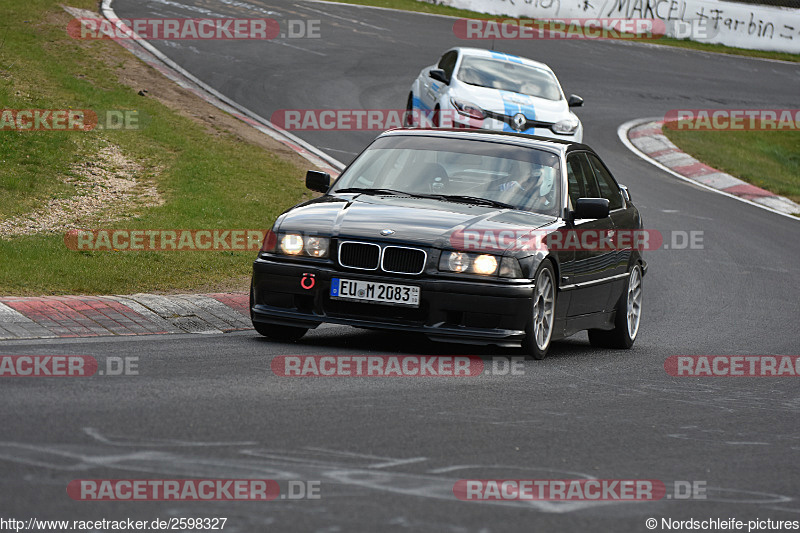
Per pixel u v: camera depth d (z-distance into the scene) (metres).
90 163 50.88
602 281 31.33
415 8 124.94
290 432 17.86
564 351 31.53
